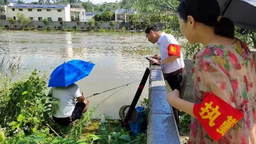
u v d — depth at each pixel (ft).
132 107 12.07
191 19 4.09
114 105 18.52
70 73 13.73
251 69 4.19
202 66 3.78
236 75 3.81
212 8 3.95
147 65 36.27
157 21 19.81
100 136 11.26
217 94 3.62
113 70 31.76
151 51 53.26
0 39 75.15
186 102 3.95
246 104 3.94
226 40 4.05
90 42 71.61
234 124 3.68
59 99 13.42
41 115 12.94
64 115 13.47
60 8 180.86
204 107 3.66
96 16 182.91
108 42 72.59
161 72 10.64
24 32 115.44
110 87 23.61
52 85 13.32
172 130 5.05
